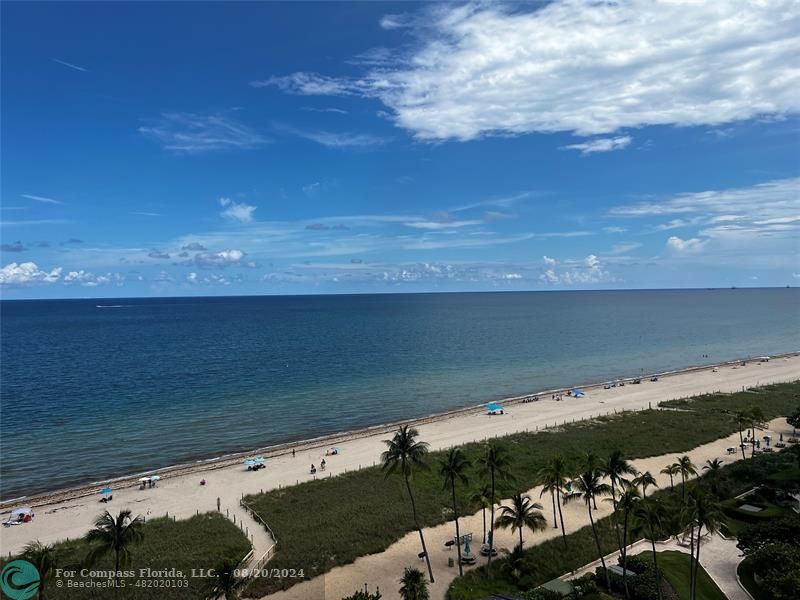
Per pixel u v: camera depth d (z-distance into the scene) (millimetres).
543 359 195500
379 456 89938
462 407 127875
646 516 47688
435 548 58562
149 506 70250
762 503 64312
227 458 90188
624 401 129750
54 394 133000
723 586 49312
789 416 108438
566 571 53312
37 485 78438
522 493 72812
